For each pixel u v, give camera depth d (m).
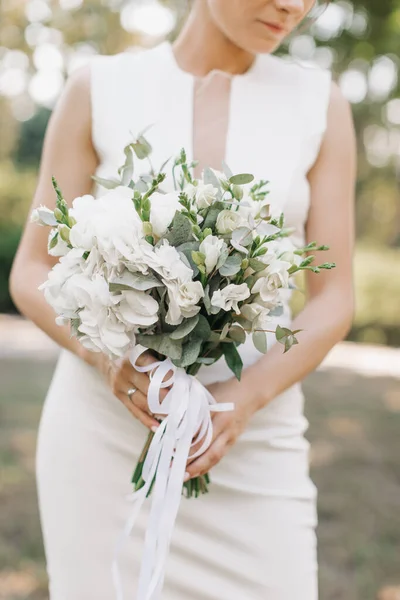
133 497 1.68
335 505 4.38
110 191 1.58
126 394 1.73
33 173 15.47
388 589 3.40
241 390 1.77
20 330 11.45
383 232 19.67
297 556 1.87
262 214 1.55
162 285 1.49
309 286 2.00
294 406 1.96
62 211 1.52
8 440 5.36
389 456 5.39
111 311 1.49
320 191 1.97
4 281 13.91
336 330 1.88
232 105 1.98
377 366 9.61
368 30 5.95
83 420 1.93
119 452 1.91
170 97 1.98
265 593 1.86
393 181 19.17
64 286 1.49
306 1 1.81
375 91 11.73
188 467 1.68
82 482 1.92
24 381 7.46
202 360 1.59
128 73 1.99
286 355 1.82
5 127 20.28
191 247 1.50
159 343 1.55
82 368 1.96
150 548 1.62
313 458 5.31
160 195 1.54
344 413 6.71
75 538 1.92
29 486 4.46
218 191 1.57
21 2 7.67
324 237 1.94
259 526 1.87
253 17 1.78
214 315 1.57
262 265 1.50
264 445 1.90
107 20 7.63
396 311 11.89
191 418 1.63
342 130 2.00
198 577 1.89
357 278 12.16
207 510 1.89
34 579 3.38
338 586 3.42
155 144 1.94
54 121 2.00
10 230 13.98
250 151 1.94
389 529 4.06
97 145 1.97
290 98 1.99
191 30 2.04
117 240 1.44
